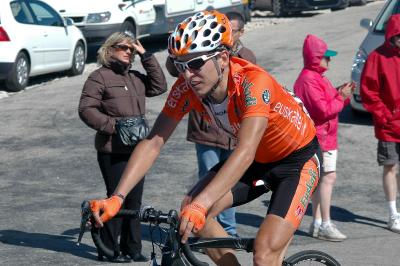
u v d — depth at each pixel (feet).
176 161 41.14
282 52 73.97
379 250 28.99
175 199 34.99
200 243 16.70
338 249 29.17
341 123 49.08
